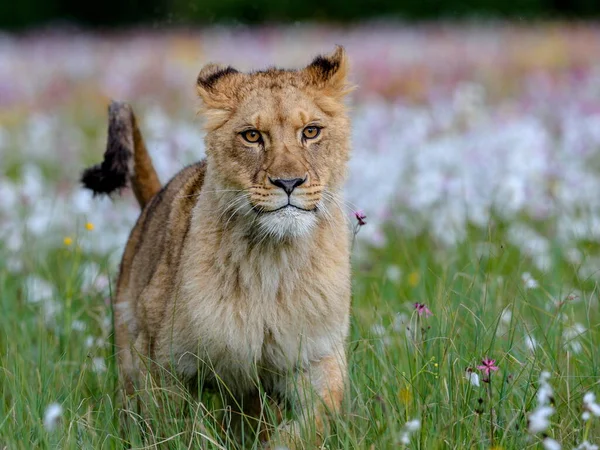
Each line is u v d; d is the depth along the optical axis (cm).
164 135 1870
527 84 3422
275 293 882
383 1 6688
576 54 4375
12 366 963
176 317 885
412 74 3812
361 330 1013
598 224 1484
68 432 815
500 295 1049
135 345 943
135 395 917
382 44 4941
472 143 1888
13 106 3462
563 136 2148
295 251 877
